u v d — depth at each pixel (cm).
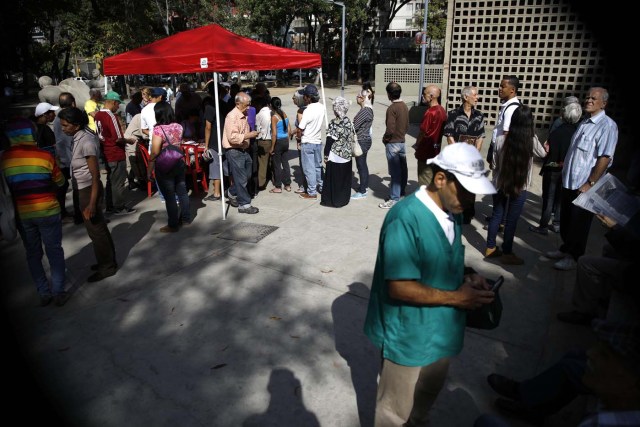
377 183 819
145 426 278
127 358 342
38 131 596
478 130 542
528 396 261
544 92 970
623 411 167
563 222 464
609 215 326
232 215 654
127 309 409
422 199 200
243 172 641
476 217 630
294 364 333
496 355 339
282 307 410
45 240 399
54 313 404
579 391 239
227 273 474
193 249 536
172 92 2430
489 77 1030
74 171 438
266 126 743
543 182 552
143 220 634
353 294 431
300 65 700
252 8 3725
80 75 4194
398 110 632
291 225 610
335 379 318
